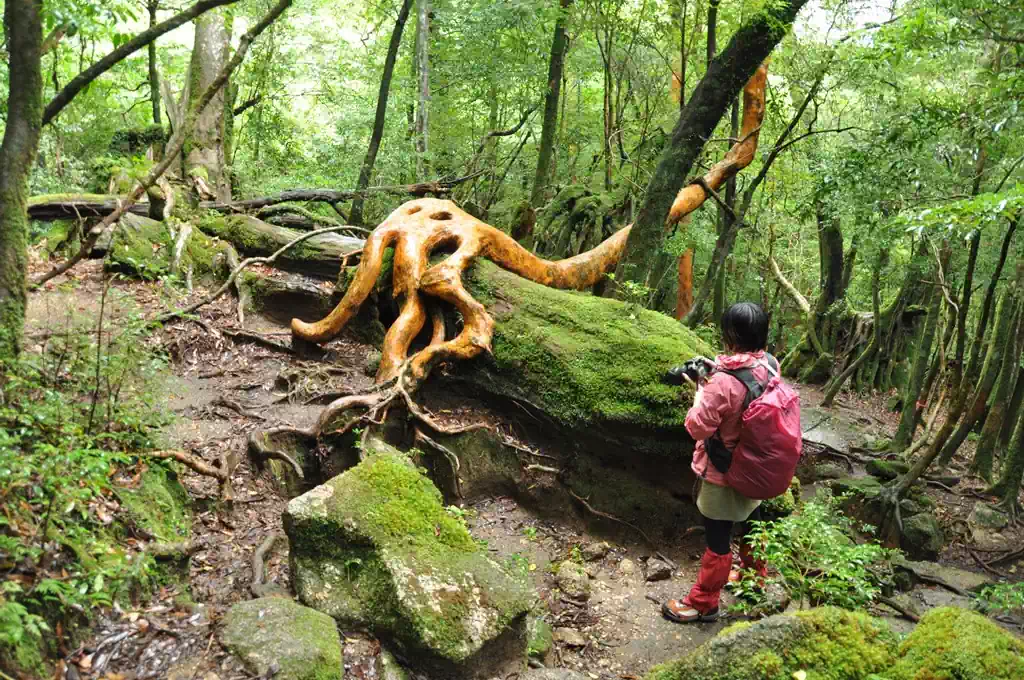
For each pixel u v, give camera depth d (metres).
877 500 6.86
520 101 11.55
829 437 9.62
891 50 6.19
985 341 9.02
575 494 5.59
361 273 6.66
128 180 8.30
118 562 3.30
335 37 14.09
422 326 6.37
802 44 8.54
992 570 6.61
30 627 2.56
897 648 2.68
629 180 9.73
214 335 6.66
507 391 5.95
